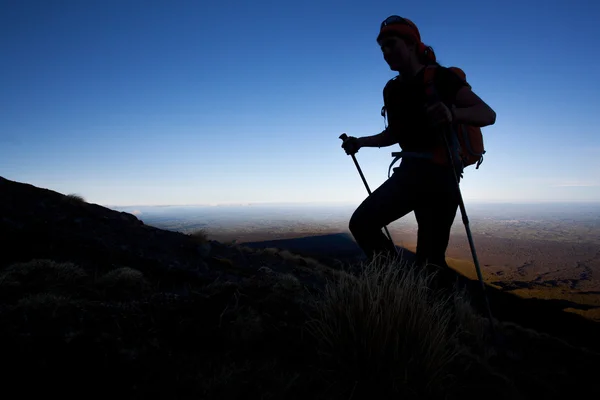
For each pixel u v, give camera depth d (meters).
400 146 2.42
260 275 4.88
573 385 1.73
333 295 1.93
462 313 2.47
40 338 1.36
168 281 3.71
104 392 1.19
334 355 1.61
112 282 2.90
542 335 2.61
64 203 5.84
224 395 1.28
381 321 1.58
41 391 1.13
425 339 1.61
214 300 2.16
